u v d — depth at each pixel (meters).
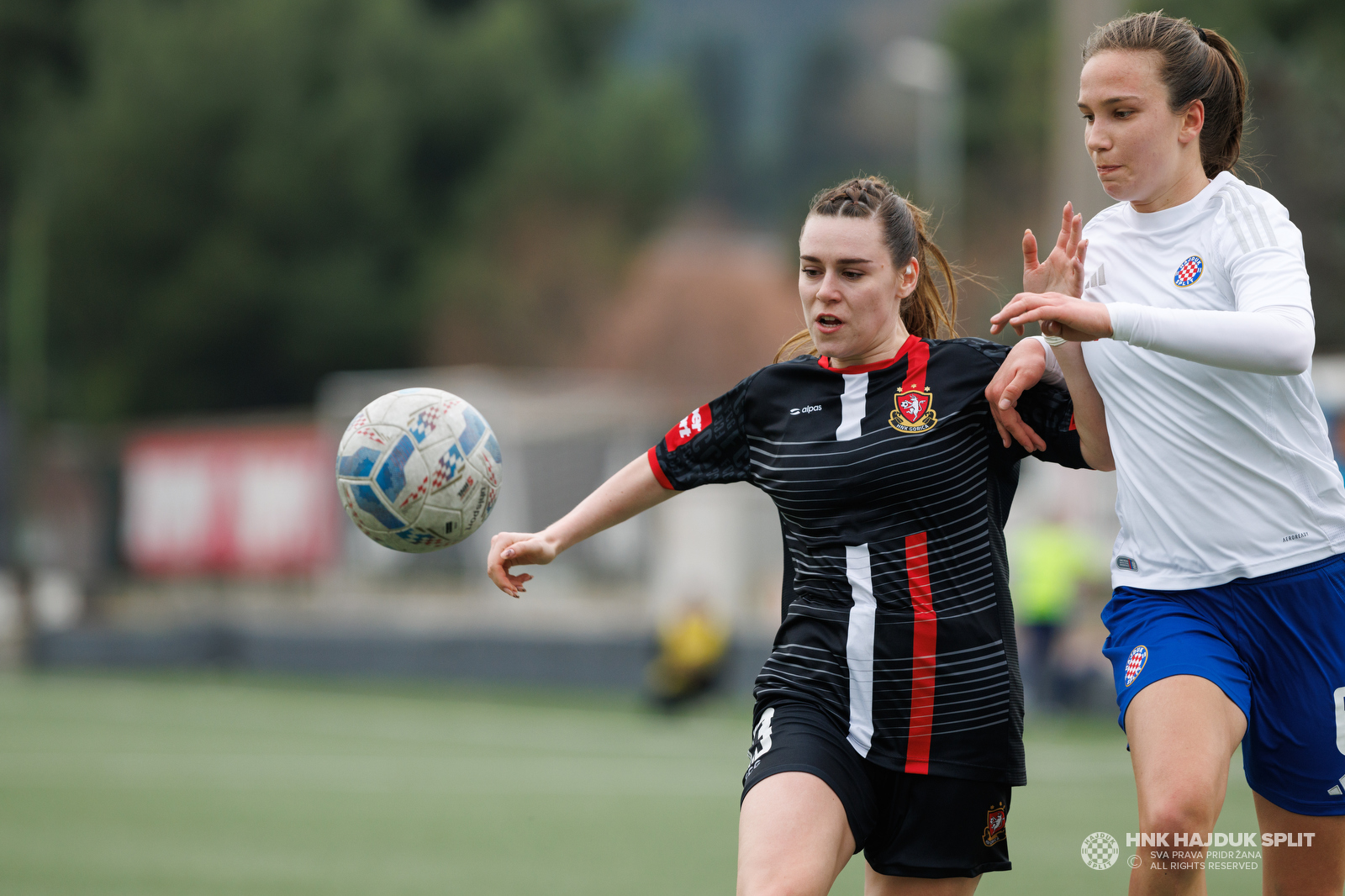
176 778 39.28
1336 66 95.25
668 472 15.30
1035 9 178.88
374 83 171.25
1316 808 14.37
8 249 169.75
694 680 55.81
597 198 176.25
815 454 14.44
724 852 27.77
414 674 71.44
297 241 168.38
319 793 36.41
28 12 178.25
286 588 101.81
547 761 42.88
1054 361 14.84
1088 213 55.12
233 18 170.75
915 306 15.76
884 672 13.95
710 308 150.00
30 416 115.75
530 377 160.50
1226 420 14.02
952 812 13.97
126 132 165.50
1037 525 52.19
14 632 88.12
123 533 111.31
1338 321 83.81
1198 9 108.69
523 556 15.48
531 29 191.38
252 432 103.62
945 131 124.12
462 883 24.77
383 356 169.75
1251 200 14.11
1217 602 14.22
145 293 168.50
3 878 25.44
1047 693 50.75
